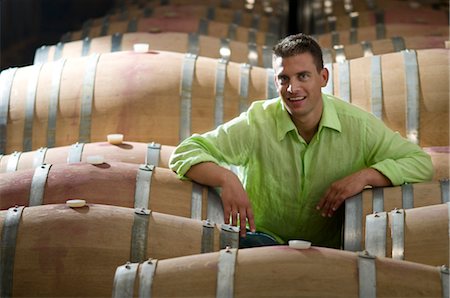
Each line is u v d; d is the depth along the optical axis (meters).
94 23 11.62
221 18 11.55
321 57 5.99
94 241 5.45
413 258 5.49
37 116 7.75
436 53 7.70
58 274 5.38
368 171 6.11
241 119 6.27
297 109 5.95
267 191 6.33
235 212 5.96
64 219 5.54
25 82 7.91
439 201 5.96
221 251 4.85
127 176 6.20
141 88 7.60
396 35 10.30
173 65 7.73
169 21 10.47
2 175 6.34
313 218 6.35
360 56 9.15
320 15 12.48
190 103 7.57
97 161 6.32
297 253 4.77
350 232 5.92
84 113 7.64
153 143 6.97
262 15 12.43
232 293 4.64
